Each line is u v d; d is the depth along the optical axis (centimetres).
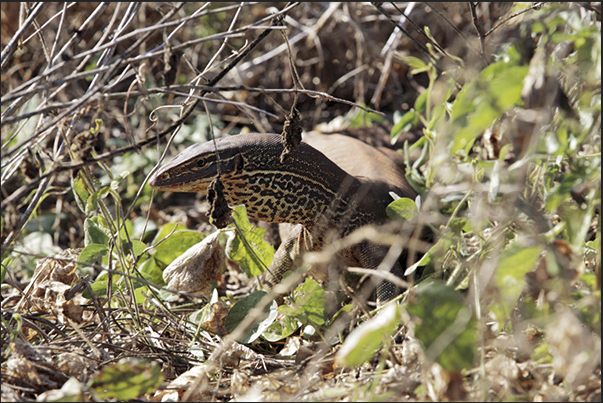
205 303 757
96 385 458
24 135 895
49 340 587
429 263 653
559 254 450
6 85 1174
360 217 743
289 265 782
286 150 606
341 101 577
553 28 501
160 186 660
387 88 1266
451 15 1162
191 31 1277
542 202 638
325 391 475
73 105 516
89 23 673
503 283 445
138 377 464
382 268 532
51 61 659
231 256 665
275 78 1295
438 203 789
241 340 608
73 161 548
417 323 425
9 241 596
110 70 525
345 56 1286
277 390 516
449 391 436
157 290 726
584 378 427
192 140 1177
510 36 787
